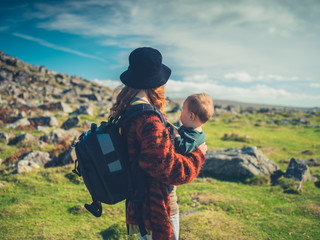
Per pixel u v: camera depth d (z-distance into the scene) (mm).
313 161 15312
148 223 1588
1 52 84000
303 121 48906
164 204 1575
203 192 8883
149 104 1599
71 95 55812
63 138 15180
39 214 6422
